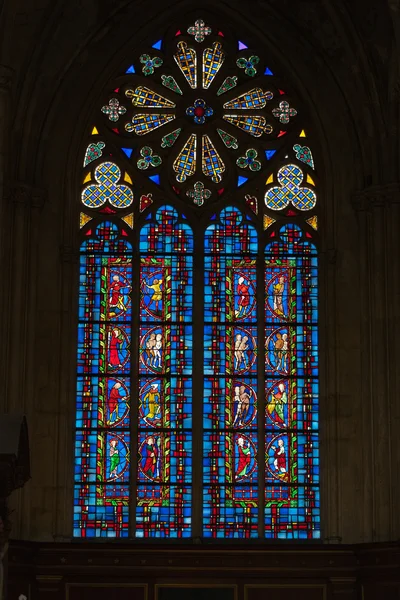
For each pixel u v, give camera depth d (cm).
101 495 3284
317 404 3359
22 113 3297
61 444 3269
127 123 3509
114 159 3478
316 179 3491
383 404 3247
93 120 3484
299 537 3284
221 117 3525
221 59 3559
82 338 3369
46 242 3369
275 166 3497
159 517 3284
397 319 3262
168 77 3541
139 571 3189
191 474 3306
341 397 3334
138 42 3503
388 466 3212
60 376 3303
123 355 3366
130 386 3347
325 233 3438
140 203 3466
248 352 3384
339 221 3428
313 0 3384
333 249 3412
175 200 3469
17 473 2636
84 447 3309
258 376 3369
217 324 3397
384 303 3294
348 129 3453
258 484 3309
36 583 3177
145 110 3519
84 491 3284
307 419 3347
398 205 3319
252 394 3359
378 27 3284
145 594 3183
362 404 3319
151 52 3534
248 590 3198
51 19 3259
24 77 3275
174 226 3456
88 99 3459
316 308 3416
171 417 3341
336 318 3375
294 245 3456
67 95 3447
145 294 3409
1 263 2923
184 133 3512
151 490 3297
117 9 3434
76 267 3388
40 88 3328
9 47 2919
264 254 3447
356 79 3397
